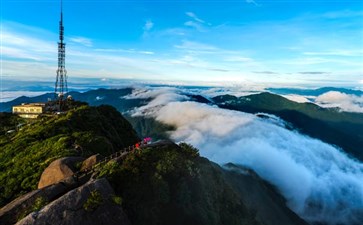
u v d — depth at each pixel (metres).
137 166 33.75
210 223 32.47
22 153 62.59
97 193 27.88
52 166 39.47
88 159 39.22
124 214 27.91
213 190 37.47
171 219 30.55
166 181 33.25
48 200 30.42
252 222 39.12
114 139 85.62
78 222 25.58
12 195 45.53
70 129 78.19
